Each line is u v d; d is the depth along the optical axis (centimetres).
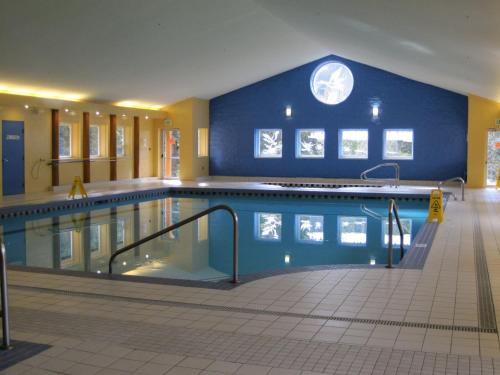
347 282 559
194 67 1602
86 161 1681
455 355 356
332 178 1975
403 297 503
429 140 1869
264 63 1800
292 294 513
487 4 568
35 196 1429
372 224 1177
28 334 402
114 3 1034
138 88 1664
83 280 578
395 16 820
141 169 1977
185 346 376
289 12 1206
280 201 1518
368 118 1922
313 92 1973
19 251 922
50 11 995
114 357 356
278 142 2058
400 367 337
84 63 1312
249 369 336
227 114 2073
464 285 547
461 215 1102
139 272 783
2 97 1340
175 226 617
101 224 1173
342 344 378
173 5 1115
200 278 750
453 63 1114
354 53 1655
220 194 1647
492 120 1756
